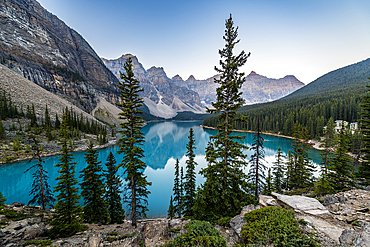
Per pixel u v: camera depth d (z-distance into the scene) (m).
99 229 16.45
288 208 10.61
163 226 17.06
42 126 78.56
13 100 88.38
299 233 7.35
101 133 90.75
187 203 23.78
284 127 121.00
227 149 14.86
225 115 15.05
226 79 14.82
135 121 16.81
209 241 8.09
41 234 12.95
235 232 10.13
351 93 139.88
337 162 23.17
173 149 101.06
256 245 7.47
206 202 14.72
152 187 45.97
